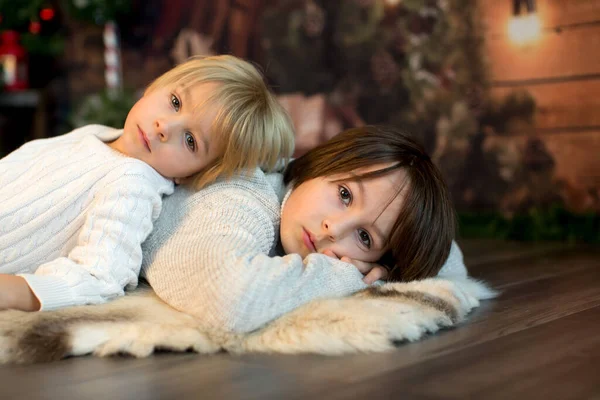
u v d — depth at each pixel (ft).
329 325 3.07
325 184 3.89
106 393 2.45
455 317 3.50
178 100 4.02
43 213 3.83
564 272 5.48
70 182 3.85
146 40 11.73
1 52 11.23
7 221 3.81
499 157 8.26
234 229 3.55
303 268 3.45
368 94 9.36
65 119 12.19
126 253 3.65
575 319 3.67
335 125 9.73
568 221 7.68
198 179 4.11
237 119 4.08
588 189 7.61
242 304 3.07
